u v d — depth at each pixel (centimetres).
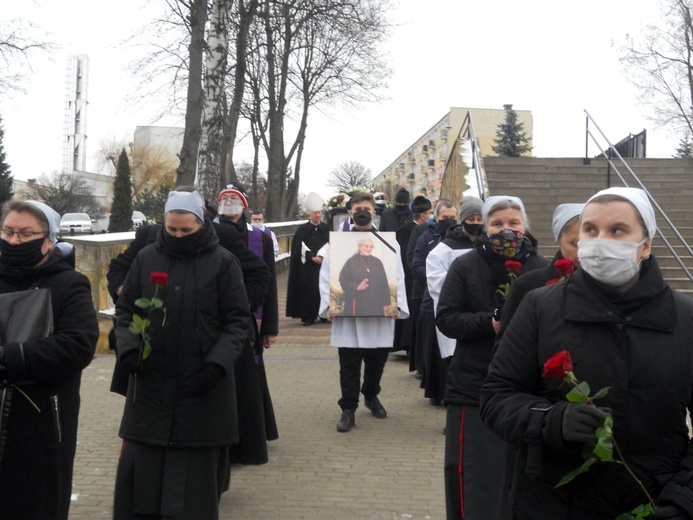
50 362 350
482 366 421
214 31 1566
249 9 2000
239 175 5119
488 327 414
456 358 432
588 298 255
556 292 266
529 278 345
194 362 396
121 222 5216
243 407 568
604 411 238
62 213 6419
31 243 366
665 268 1441
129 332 393
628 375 248
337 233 737
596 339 252
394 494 554
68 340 356
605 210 253
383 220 1228
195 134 1510
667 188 1764
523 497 262
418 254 889
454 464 425
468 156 2008
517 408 257
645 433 247
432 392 755
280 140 3300
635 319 250
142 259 413
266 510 520
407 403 840
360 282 726
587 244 253
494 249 430
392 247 739
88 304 373
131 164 7412
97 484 561
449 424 431
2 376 351
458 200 2008
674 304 255
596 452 228
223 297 406
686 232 1577
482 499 411
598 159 1900
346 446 672
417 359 884
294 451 656
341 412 792
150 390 395
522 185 1811
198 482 397
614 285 253
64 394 368
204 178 1555
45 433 360
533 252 444
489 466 413
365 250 733
